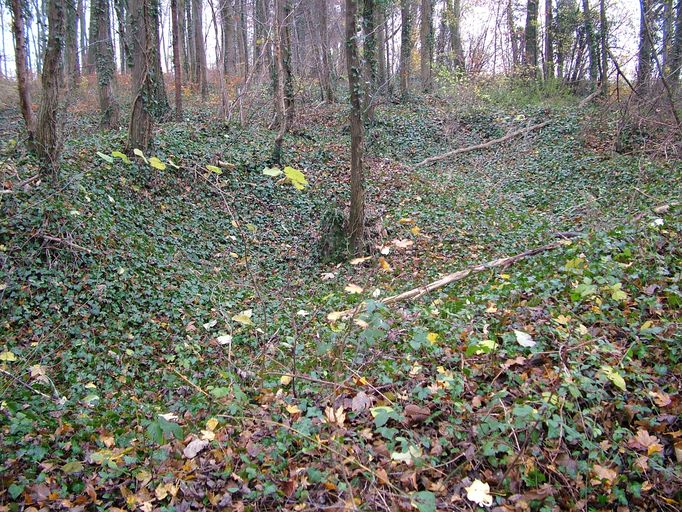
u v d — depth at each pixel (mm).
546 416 3439
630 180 12156
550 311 5031
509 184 14289
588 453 3297
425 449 3424
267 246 10445
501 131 18766
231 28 30328
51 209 7711
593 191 12328
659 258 5691
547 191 13234
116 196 9695
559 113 19234
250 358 5750
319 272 9219
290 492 3254
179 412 4734
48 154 8758
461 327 5066
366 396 3943
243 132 15742
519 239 9312
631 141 14266
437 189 13391
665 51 15719
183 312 7258
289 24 16422
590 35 22859
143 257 8312
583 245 6738
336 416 3680
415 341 3881
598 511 2947
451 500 2990
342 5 26391
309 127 18688
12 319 6324
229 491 3357
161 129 14500
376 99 19266
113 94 16359
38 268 7047
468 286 6891
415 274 8289
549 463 3211
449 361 4465
